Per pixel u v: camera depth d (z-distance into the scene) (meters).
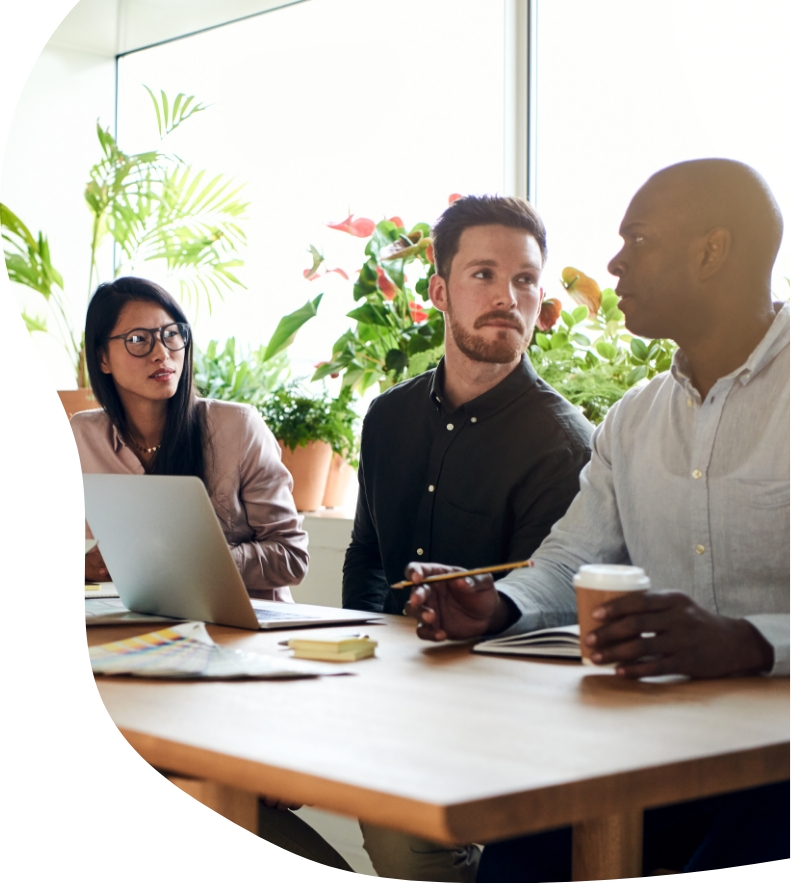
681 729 0.81
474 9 2.62
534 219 2.00
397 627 1.37
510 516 1.92
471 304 1.97
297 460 2.64
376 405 2.12
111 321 2.03
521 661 1.11
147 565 1.41
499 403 1.94
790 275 1.83
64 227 3.20
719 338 1.52
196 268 3.13
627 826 0.87
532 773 0.69
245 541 2.03
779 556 1.42
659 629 1.00
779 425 1.42
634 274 1.61
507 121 2.54
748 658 1.01
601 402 2.19
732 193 1.54
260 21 3.06
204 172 3.16
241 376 2.89
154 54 3.28
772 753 0.77
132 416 2.09
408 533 2.05
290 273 2.97
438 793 0.64
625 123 2.30
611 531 1.56
